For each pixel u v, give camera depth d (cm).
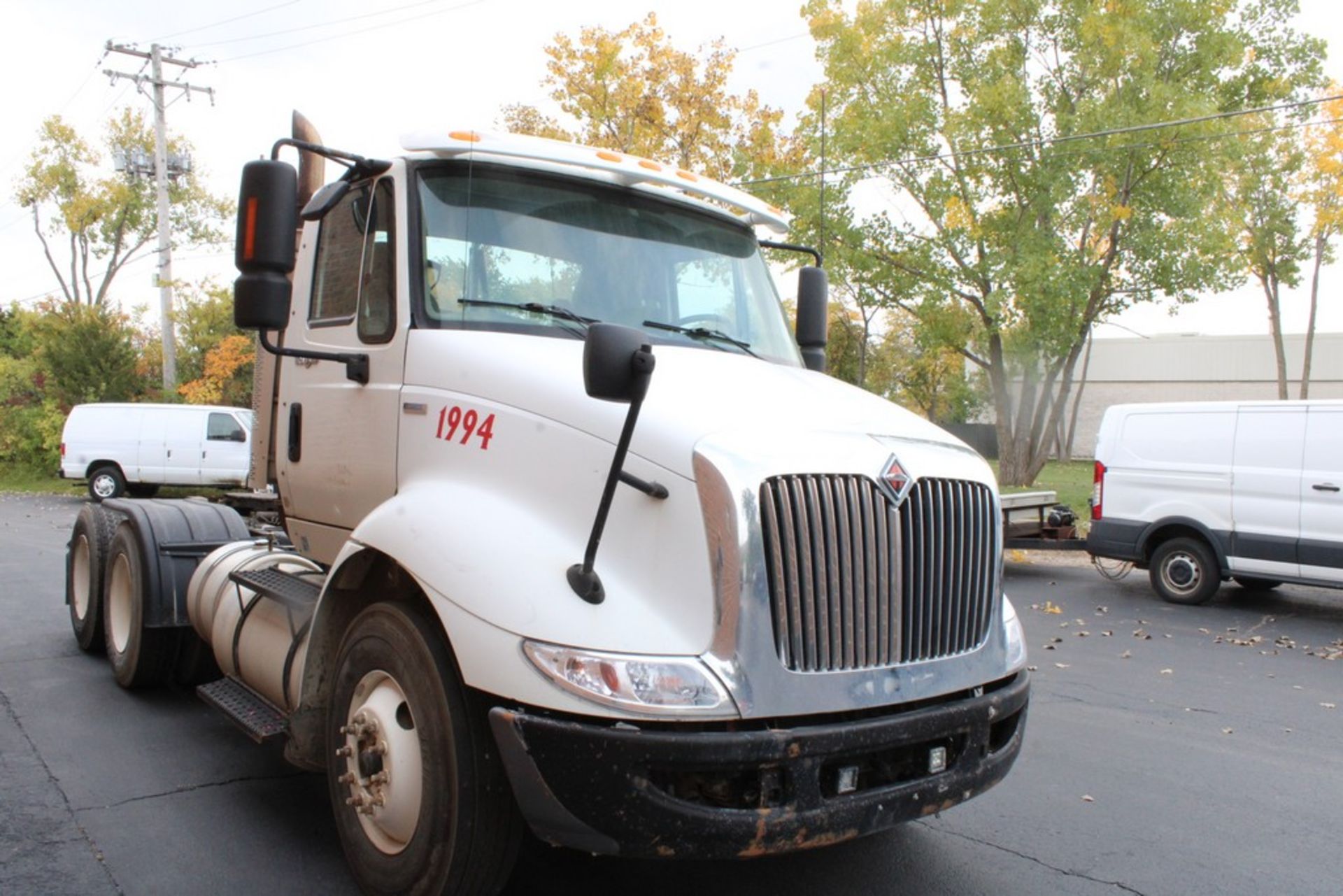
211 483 2286
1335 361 4344
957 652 358
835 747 313
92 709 618
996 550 379
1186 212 1986
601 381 300
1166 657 877
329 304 467
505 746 309
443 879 330
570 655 302
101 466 2267
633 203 462
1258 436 1095
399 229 417
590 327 306
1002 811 505
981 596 369
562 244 431
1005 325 2083
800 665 316
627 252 445
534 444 354
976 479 370
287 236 366
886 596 335
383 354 418
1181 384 4647
